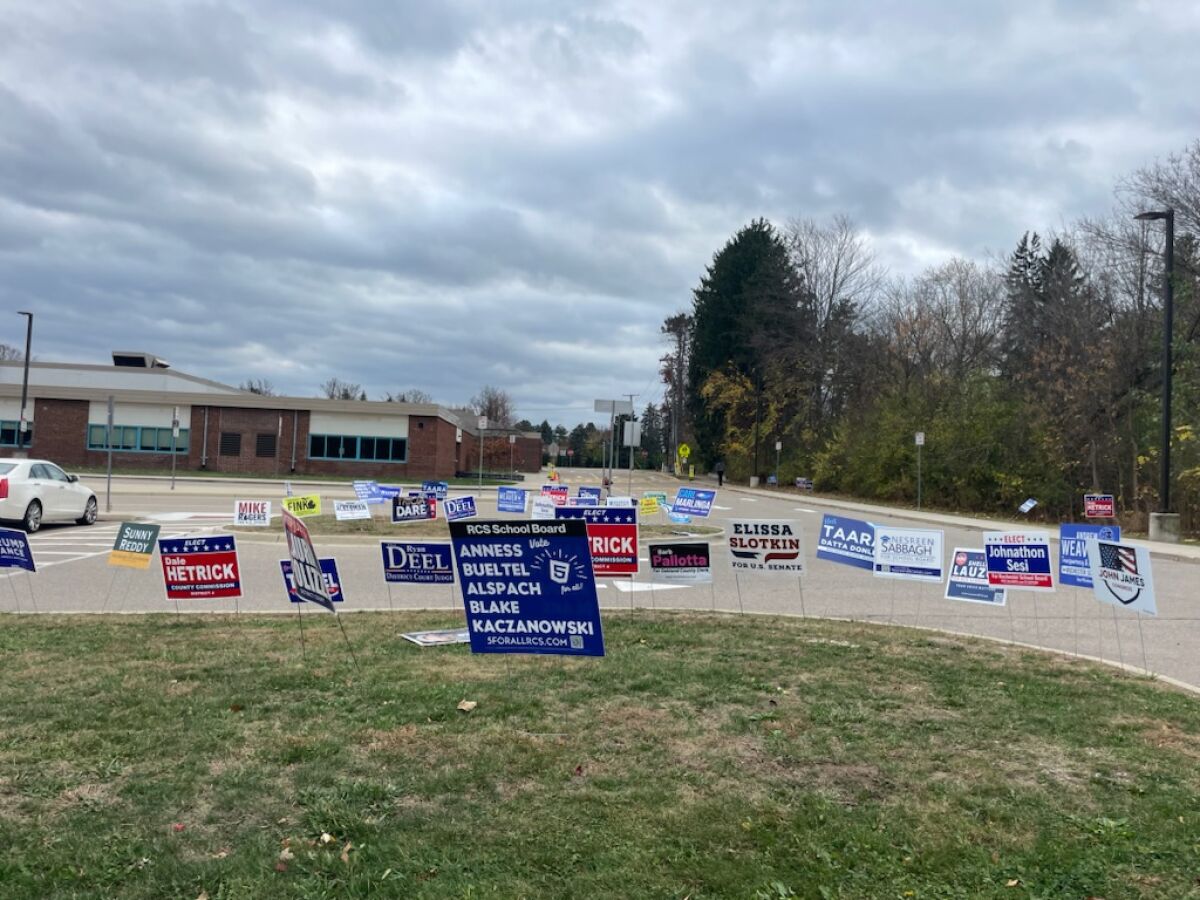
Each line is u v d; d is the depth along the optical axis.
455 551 5.64
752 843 3.69
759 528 8.86
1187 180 25.72
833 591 11.81
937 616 10.01
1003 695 5.95
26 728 4.96
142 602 10.13
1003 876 3.48
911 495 36.66
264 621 8.43
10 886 3.26
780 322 58.59
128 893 3.24
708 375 66.44
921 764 4.62
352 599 10.49
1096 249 34.66
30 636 7.56
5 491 16.88
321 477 47.12
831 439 49.59
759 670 6.49
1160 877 3.48
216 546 8.24
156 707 5.37
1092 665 6.94
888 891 3.36
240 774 4.32
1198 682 7.06
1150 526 21.44
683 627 8.21
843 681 6.23
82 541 16.38
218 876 3.36
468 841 3.66
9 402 47.91
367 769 4.40
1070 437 28.77
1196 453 24.23
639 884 3.34
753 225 66.12
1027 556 8.48
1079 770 4.58
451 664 6.52
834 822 3.90
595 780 4.31
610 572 9.00
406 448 48.41
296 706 5.41
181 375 56.78
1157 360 26.59
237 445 48.12
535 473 81.50
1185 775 4.53
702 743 4.86
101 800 4.02
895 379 44.97
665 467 95.06
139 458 47.94
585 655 5.51
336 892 3.27
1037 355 31.11
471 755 4.61
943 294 48.19
